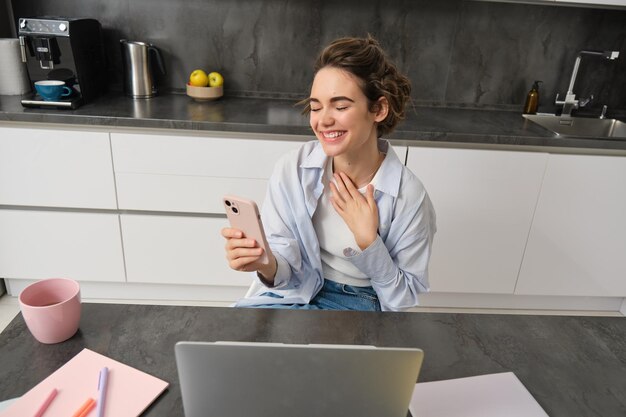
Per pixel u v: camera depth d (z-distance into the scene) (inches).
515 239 87.7
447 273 90.3
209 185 82.3
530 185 83.7
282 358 23.4
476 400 29.3
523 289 92.4
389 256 44.9
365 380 24.2
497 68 99.8
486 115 97.0
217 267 88.9
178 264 88.4
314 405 24.8
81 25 83.6
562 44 98.5
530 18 96.2
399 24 96.1
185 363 23.5
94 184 81.4
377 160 47.0
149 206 83.5
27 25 79.0
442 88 101.1
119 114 78.8
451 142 81.4
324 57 40.6
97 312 35.0
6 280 90.4
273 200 48.4
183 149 79.6
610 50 99.4
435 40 97.3
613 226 87.5
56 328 31.0
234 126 78.2
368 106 40.7
